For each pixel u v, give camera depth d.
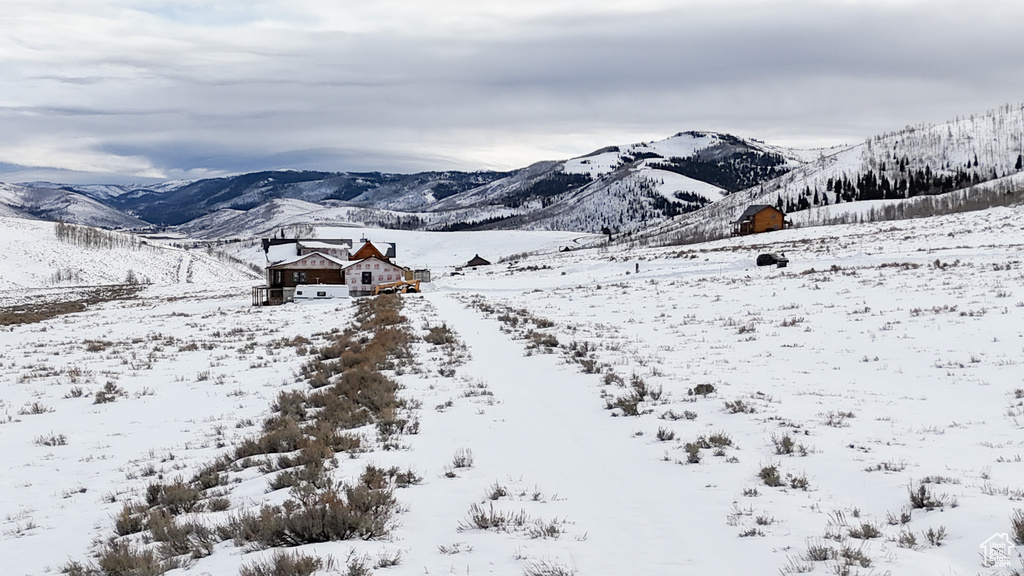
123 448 14.89
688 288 49.31
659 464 10.13
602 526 7.47
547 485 9.26
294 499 8.86
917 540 6.63
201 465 12.70
